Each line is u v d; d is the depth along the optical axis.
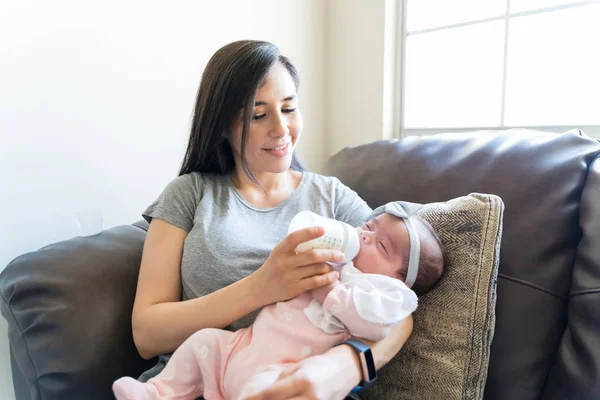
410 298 0.69
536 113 1.39
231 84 0.87
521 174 0.84
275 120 0.88
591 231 0.72
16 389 0.89
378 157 1.13
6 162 1.03
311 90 1.81
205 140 0.95
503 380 0.77
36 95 1.06
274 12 1.62
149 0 1.26
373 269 0.77
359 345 0.68
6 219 1.04
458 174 0.93
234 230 0.89
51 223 1.12
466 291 0.76
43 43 1.06
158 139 1.33
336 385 0.62
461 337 0.76
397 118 1.74
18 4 1.01
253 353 0.70
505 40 1.43
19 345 0.77
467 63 1.55
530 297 0.77
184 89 1.38
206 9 1.40
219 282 0.85
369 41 1.69
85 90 1.15
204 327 0.78
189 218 0.91
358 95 1.77
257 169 0.98
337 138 1.88
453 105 1.61
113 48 1.20
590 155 0.79
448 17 1.58
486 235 0.76
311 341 0.70
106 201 1.23
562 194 0.78
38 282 0.78
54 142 1.10
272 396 0.58
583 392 0.66
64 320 0.76
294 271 0.73
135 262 0.93
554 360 0.74
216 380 0.72
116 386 0.68
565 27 1.29
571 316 0.71
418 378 0.79
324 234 0.73
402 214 0.80
